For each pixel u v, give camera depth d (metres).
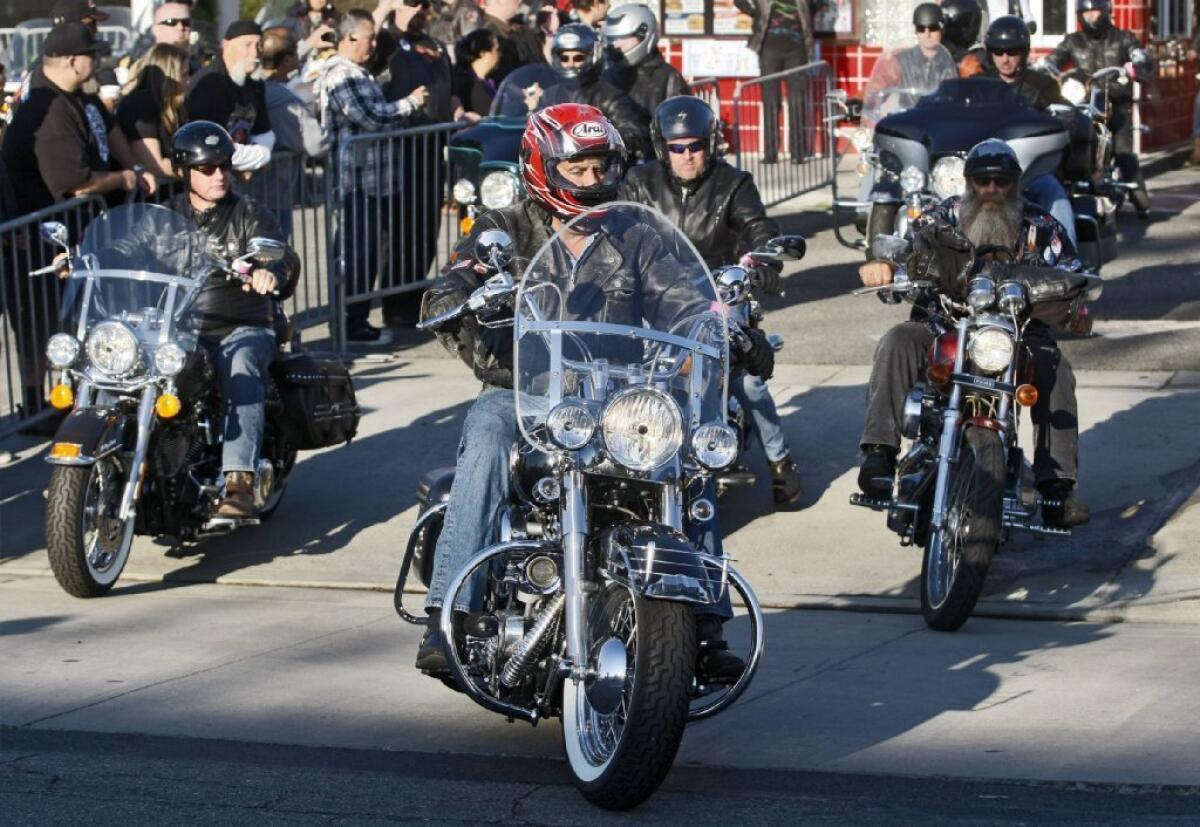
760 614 12.23
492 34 33.25
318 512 20.78
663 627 11.44
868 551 18.94
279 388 19.50
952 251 16.91
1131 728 13.51
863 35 46.91
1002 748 13.16
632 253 12.78
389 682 15.25
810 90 38.78
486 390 13.43
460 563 12.79
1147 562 18.00
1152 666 15.07
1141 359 25.58
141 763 13.05
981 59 31.73
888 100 32.53
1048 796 12.12
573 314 12.55
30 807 12.05
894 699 14.42
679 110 19.62
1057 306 17.14
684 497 12.40
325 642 16.47
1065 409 17.45
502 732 13.94
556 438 11.67
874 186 29.58
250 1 48.34
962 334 16.50
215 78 25.84
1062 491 17.41
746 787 12.46
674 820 11.74
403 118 29.58
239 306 18.97
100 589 17.89
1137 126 38.75
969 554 15.87
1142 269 32.78
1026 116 28.58
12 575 18.92
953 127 28.67
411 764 13.09
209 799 12.21
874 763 12.92
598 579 12.01
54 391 17.88
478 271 12.89
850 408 23.86
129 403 17.95
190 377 17.98
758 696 14.62
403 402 25.12
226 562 19.19
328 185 28.05
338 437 19.81
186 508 18.53
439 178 30.16
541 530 12.63
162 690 15.00
